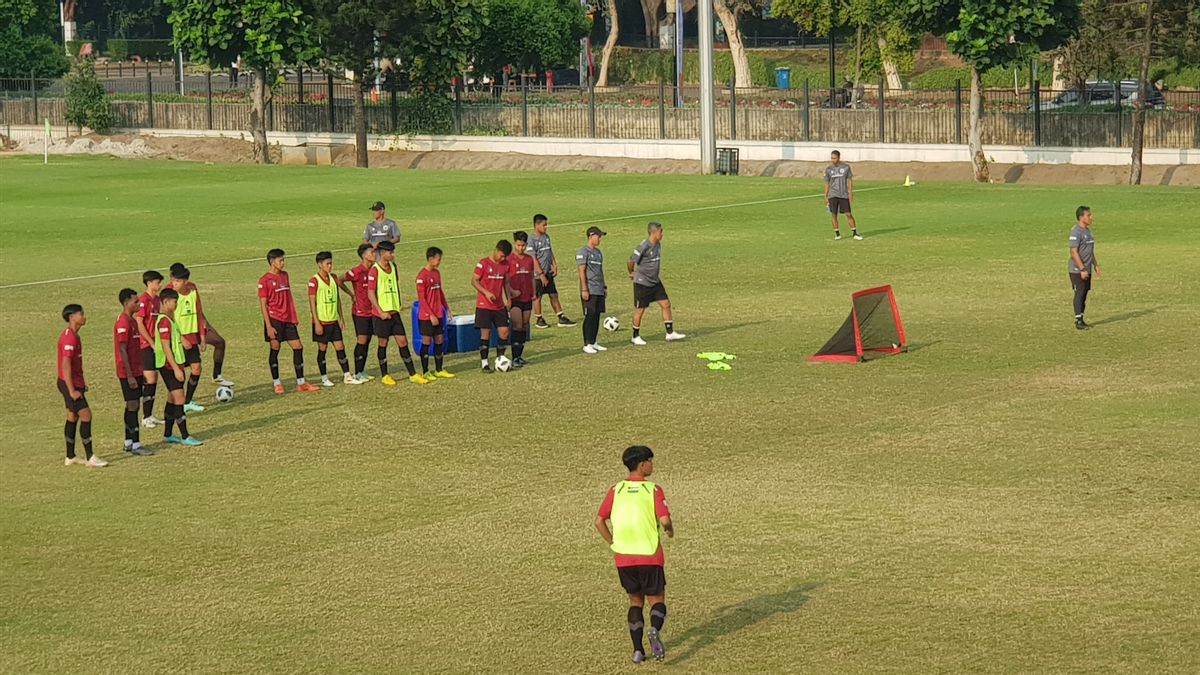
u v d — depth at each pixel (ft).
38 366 177.99
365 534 111.45
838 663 84.79
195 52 551.18
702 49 443.73
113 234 312.09
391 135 558.56
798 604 94.38
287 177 449.06
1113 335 182.91
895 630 89.35
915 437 135.74
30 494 124.36
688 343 184.85
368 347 178.60
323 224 325.21
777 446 133.90
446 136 552.41
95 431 146.61
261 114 543.39
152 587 101.19
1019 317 196.65
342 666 86.79
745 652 86.89
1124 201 334.24
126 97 614.34
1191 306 201.77
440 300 167.02
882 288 174.60
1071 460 126.31
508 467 129.39
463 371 172.35
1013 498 115.75
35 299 227.61
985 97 532.73
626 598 96.89
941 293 217.15
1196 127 430.61
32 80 627.05
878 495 117.70
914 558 102.37
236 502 120.78
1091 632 87.97
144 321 141.18
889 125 478.59
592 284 178.29
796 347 180.45
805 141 490.49
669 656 86.79
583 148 525.75
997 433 136.26
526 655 87.66
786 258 257.34
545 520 113.60
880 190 375.45
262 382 168.14
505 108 546.26
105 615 96.07
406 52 526.57
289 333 161.89
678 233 295.69
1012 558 101.71
